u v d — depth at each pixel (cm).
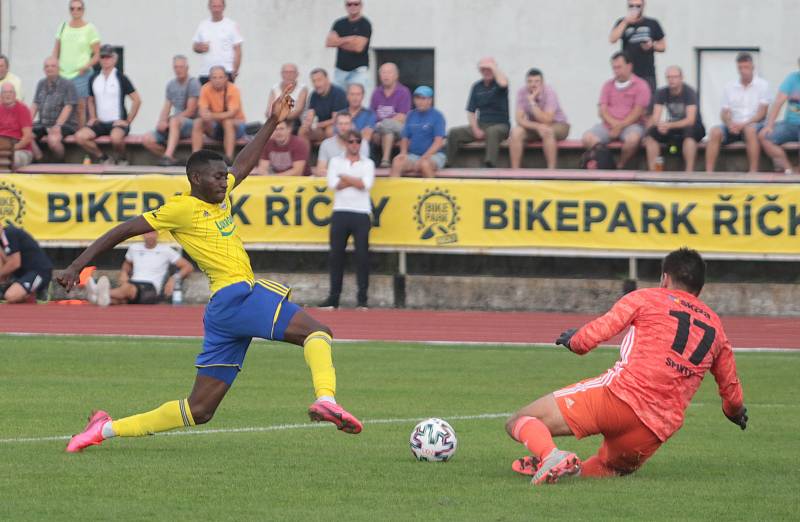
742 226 4159
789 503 1490
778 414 2289
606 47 5828
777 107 4272
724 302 4266
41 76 6166
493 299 4362
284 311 1695
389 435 2011
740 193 4159
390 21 5991
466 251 4300
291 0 6025
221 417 2189
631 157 4347
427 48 5966
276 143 4391
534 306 4344
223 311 1698
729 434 2061
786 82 4281
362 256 4225
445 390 2547
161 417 1753
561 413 1571
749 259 4175
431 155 4344
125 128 4638
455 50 5950
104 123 4641
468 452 1850
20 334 3469
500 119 4438
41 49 6162
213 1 4594
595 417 1566
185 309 4191
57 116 4678
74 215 4450
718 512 1436
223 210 1717
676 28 5797
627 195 4216
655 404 1551
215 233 1697
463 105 5966
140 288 4331
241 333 1705
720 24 5772
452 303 4375
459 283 4372
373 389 2552
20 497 1489
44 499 1478
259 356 3058
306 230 4362
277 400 2394
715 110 5828
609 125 4341
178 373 2736
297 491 1540
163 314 4025
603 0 5822
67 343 3262
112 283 4559
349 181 4172
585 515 1409
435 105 5981
